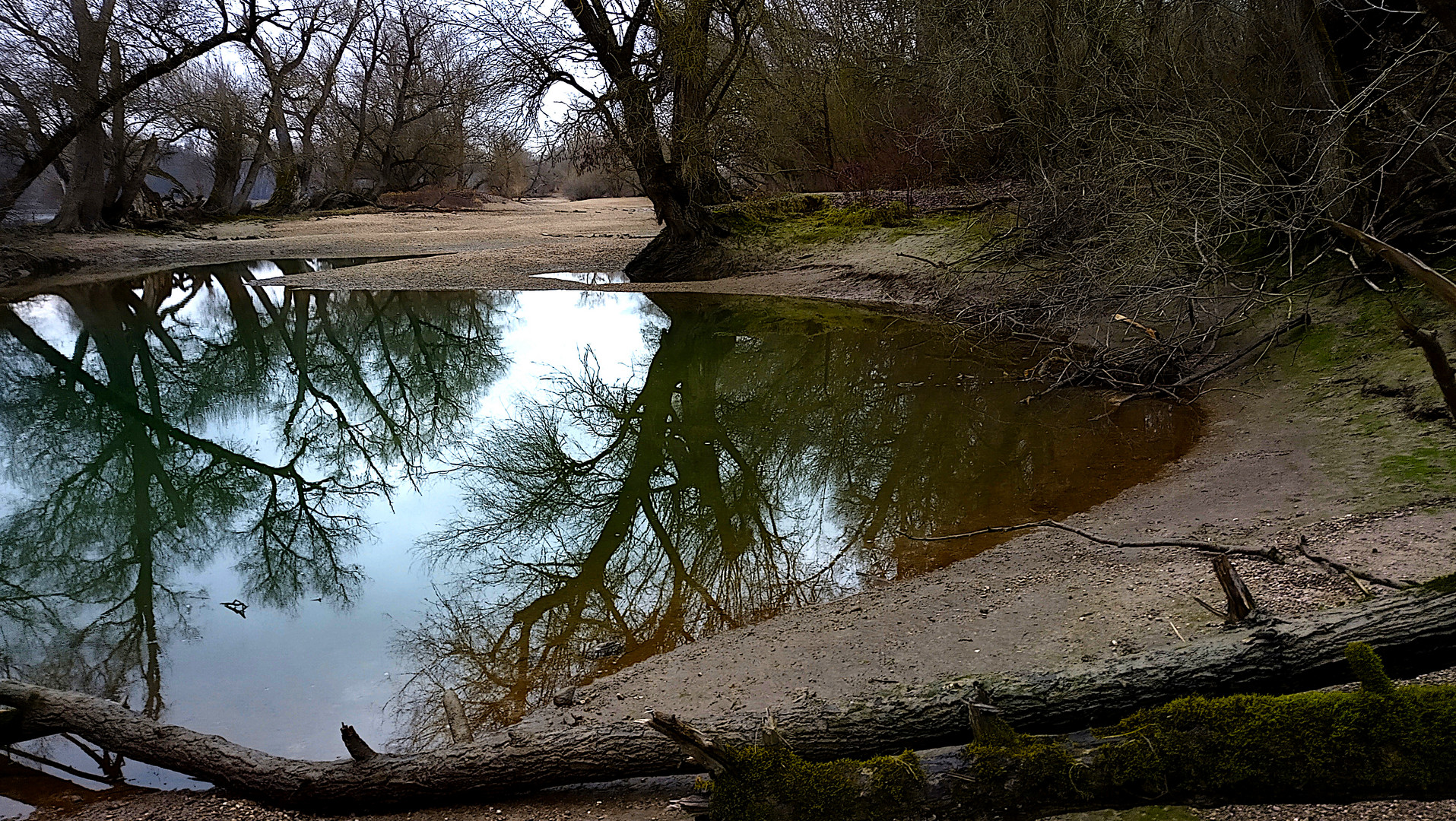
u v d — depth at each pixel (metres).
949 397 10.49
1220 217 9.84
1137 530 6.06
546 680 5.13
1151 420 8.87
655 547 7.33
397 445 11.28
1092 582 5.28
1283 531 5.56
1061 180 13.11
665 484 8.95
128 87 29.53
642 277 21.78
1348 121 9.59
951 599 5.41
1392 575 4.56
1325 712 2.80
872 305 16.70
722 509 8.06
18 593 6.95
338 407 13.14
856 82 20.34
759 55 20.78
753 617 5.71
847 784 3.06
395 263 25.69
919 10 17.34
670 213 21.45
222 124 41.31
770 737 3.21
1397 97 10.39
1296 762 2.77
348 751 4.32
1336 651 3.23
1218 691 3.31
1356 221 9.94
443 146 45.41
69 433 11.93
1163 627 4.52
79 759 4.45
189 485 9.94
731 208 21.98
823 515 7.57
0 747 4.52
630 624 5.84
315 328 17.97
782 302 17.66
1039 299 12.72
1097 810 2.96
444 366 15.01
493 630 5.94
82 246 28.80
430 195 47.56
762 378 12.50
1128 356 10.39
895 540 6.66
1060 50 13.77
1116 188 11.12
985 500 7.25
